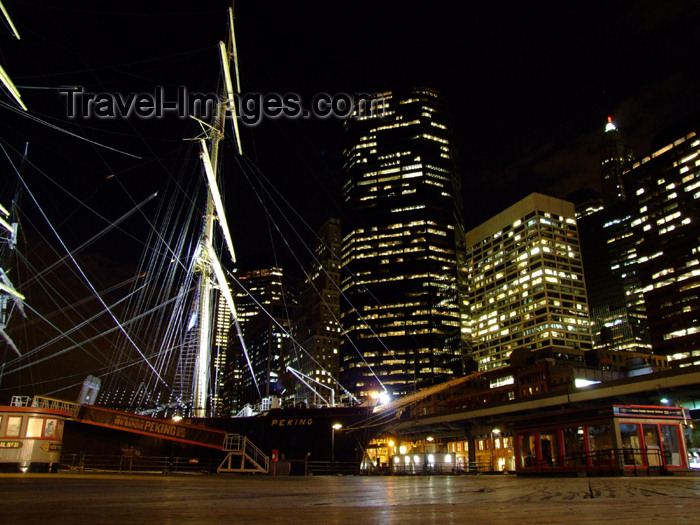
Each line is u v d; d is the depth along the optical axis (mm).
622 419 30547
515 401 72250
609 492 13641
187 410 56438
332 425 49688
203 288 68062
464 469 74125
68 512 7793
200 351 64688
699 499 10891
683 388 57625
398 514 7969
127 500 10203
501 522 6832
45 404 36031
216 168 70562
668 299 187000
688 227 186125
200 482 21141
